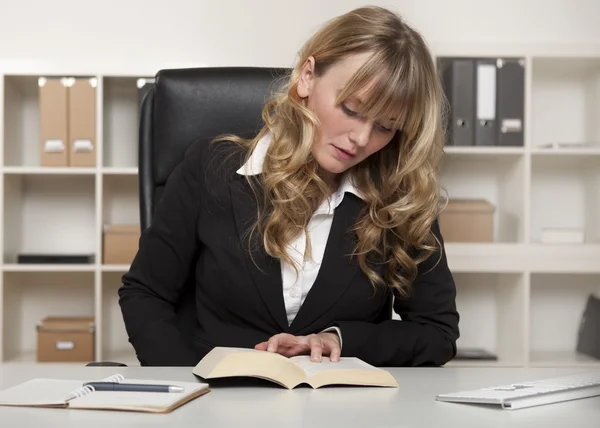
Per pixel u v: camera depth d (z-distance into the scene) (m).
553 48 3.19
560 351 3.50
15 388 0.95
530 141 3.16
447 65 3.29
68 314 3.48
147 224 1.69
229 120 1.68
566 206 3.51
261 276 1.45
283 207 1.43
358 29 1.33
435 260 1.54
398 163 1.49
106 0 3.44
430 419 0.84
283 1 3.44
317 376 1.02
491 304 3.52
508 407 0.89
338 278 1.46
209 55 3.45
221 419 0.82
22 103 3.45
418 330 1.45
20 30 3.43
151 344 1.44
